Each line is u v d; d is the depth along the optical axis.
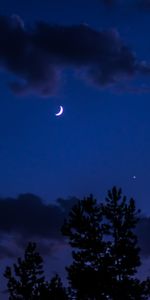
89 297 29.44
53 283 30.56
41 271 36.28
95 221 29.84
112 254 29.22
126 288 28.44
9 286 35.56
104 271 28.67
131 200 29.83
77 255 29.53
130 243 29.50
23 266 36.09
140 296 28.72
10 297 35.41
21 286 35.34
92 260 29.55
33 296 34.91
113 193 29.89
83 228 29.50
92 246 29.20
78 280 28.73
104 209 29.84
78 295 29.41
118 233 29.52
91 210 29.84
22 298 35.19
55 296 29.62
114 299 28.77
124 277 29.19
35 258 36.38
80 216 29.75
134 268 29.20
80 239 29.61
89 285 28.80
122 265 29.12
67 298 29.83
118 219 29.62
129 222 29.59
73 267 29.39
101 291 28.97
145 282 28.83
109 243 29.47
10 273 35.84
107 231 29.78
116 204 29.78
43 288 30.62
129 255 28.83
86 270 28.94
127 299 28.69
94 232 29.50
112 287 28.70
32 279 35.88
